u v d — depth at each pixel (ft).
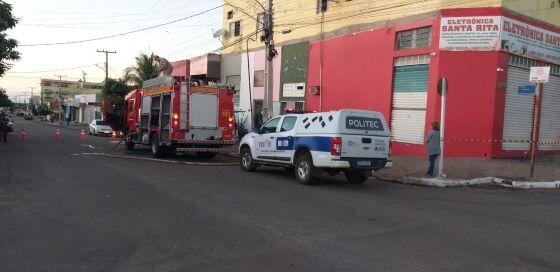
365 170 39.65
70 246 19.89
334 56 76.48
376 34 68.28
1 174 41.47
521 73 60.49
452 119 58.03
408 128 63.57
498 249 20.58
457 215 28.32
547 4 62.13
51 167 46.91
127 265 17.49
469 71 57.52
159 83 62.39
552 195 38.58
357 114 39.40
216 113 60.75
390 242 21.39
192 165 54.24
